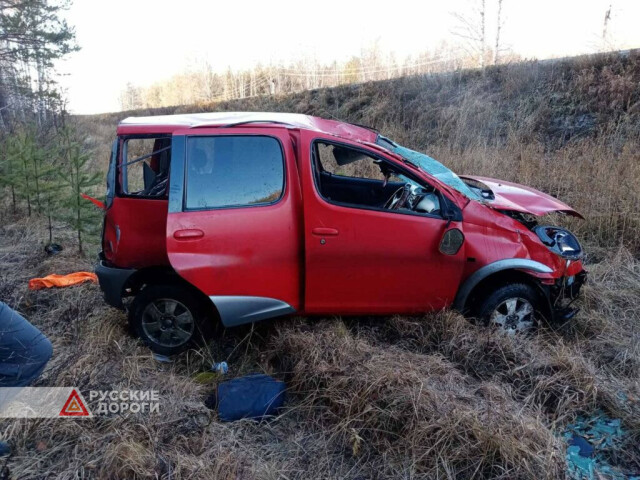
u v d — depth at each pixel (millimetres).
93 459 2619
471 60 21375
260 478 2586
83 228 6008
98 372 3338
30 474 2543
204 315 3799
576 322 4168
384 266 3637
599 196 6566
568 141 10102
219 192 3518
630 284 4871
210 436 2861
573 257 3859
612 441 2895
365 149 3674
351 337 3672
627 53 11445
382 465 2695
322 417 3072
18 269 5637
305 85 39406
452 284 3748
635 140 8812
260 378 3334
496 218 3799
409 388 2988
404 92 15078
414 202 3971
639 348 3746
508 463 2586
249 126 3586
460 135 11711
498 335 3656
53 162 7961
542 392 3244
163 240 3744
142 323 3793
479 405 2957
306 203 3502
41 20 15344
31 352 2621
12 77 15039
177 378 3400
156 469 2543
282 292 3617
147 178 3979
